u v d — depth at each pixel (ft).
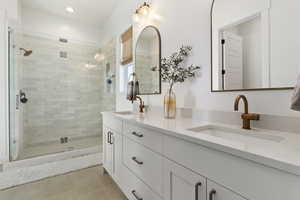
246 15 3.30
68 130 10.26
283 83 2.80
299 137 2.45
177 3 4.94
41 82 9.36
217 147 2.06
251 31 3.22
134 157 4.08
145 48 6.55
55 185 5.43
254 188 1.73
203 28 4.14
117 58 8.98
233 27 3.52
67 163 7.02
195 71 4.36
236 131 3.08
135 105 7.12
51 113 9.70
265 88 3.02
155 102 6.01
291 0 2.68
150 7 6.17
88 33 11.05
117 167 5.05
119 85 8.78
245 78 3.33
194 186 2.43
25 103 8.63
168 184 2.97
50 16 9.68
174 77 4.70
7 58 6.89
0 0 6.82
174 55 4.96
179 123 3.66
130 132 4.27
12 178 5.76
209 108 4.01
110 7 9.14
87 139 10.46
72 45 10.34
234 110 3.24
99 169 6.61
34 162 6.97
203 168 2.29
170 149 2.91
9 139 6.97
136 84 6.70
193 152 2.45
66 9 9.24
